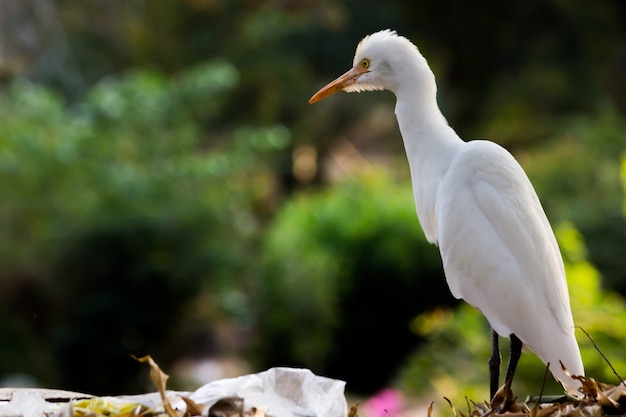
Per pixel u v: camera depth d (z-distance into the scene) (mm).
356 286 15500
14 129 13227
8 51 14805
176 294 13195
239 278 14219
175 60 20797
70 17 17266
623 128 16250
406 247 15469
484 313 4965
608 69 21281
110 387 13477
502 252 4828
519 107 22484
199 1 21406
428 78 5395
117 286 13141
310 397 4262
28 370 12766
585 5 22531
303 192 22797
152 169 13734
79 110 14625
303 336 14500
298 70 21344
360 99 21906
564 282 4941
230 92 20469
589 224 12750
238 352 15602
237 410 3938
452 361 9906
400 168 22594
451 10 23578
